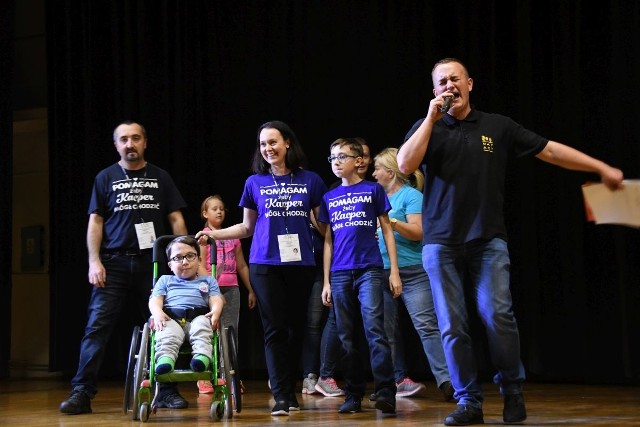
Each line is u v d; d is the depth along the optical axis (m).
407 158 3.13
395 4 6.20
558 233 5.47
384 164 4.59
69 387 6.16
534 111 5.62
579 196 5.42
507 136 3.23
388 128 6.17
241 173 6.64
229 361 3.68
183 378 3.63
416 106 6.08
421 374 6.12
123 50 7.04
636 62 5.23
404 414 3.77
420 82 6.07
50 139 7.04
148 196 4.25
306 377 5.14
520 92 5.67
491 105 5.79
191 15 6.89
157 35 6.96
